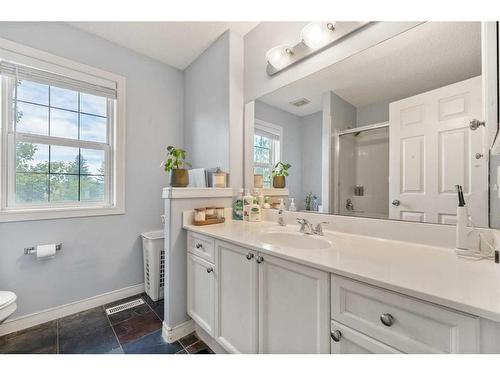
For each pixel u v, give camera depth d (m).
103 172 2.06
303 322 0.88
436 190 0.97
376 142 1.17
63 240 1.81
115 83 2.06
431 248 0.96
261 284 1.05
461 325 0.54
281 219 1.56
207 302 1.38
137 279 2.20
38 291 1.70
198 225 1.55
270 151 1.72
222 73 1.95
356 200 1.25
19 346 1.44
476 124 0.84
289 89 1.59
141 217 2.22
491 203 0.83
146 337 1.55
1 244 1.57
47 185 1.79
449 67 0.95
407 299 0.62
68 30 1.83
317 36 1.38
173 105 2.44
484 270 0.72
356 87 1.25
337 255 0.89
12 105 1.64
